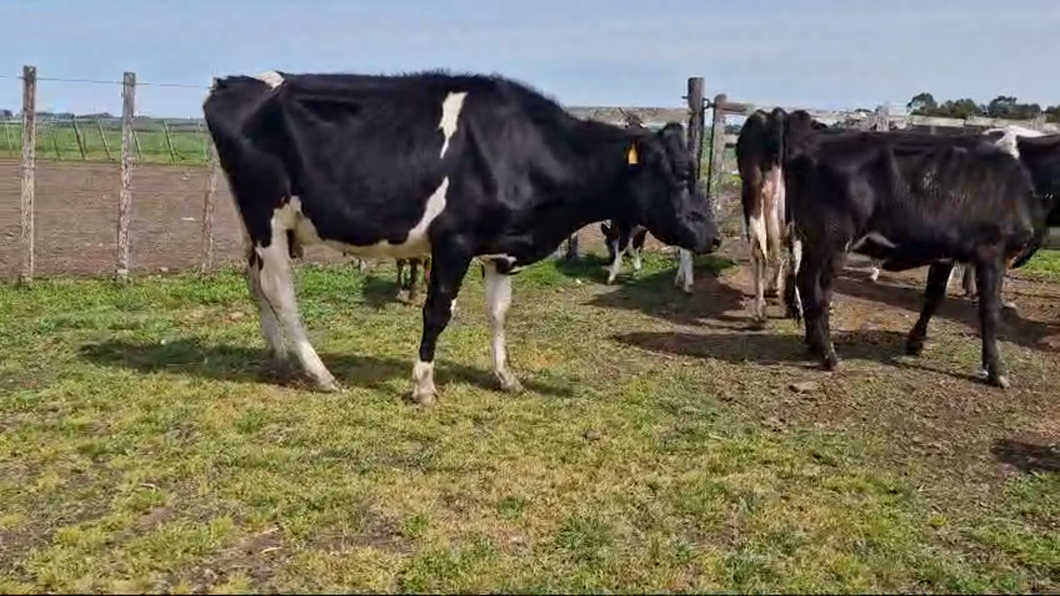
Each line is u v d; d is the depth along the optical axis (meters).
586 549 4.50
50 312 9.15
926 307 8.51
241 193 6.76
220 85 6.77
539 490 5.18
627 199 6.82
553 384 7.38
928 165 7.69
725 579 4.24
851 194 7.69
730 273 12.80
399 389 7.01
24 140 10.09
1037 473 5.73
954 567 4.42
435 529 4.66
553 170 6.61
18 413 6.26
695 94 13.20
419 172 6.43
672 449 5.92
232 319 9.24
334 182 6.48
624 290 11.80
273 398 6.69
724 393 7.34
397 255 6.88
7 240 14.30
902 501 5.23
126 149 10.64
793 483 5.44
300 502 4.94
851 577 4.29
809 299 8.13
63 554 4.30
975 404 7.22
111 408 6.38
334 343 8.36
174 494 5.04
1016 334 9.68
